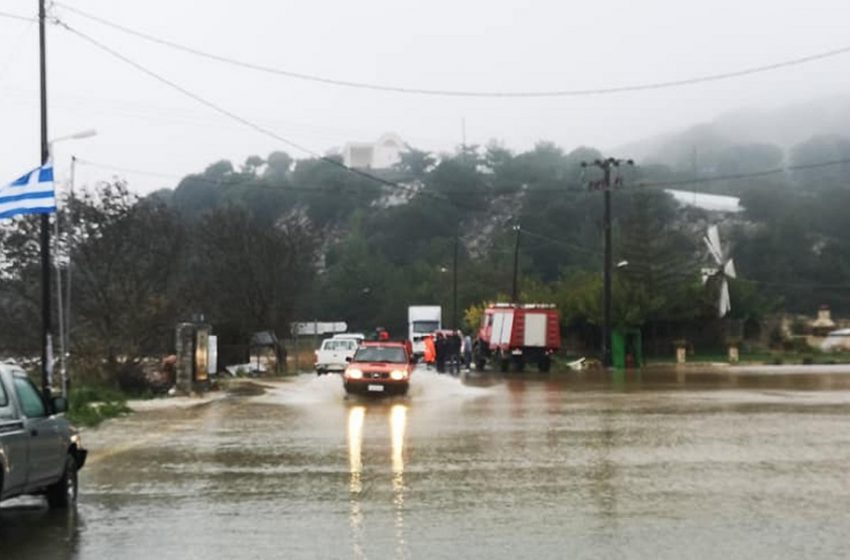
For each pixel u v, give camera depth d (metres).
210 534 14.45
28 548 13.57
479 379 60.91
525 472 20.59
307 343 97.69
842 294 153.88
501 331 73.12
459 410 37.19
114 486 19.22
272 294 81.75
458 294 130.62
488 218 174.62
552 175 184.38
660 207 167.75
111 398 40.72
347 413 36.34
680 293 96.75
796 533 14.27
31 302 53.78
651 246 96.19
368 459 22.95
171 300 52.97
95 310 50.38
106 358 47.94
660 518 15.46
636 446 25.06
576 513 15.93
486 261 143.38
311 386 50.56
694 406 38.00
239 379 60.41
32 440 15.09
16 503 17.33
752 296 102.75
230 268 81.38
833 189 188.75
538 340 71.25
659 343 97.06
